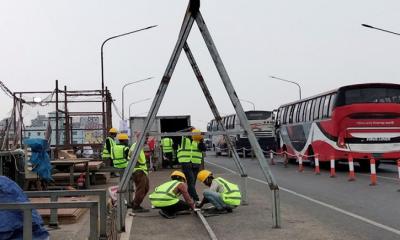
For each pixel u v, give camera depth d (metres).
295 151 28.08
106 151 14.60
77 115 23.28
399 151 20.72
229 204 10.83
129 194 12.34
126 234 8.70
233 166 28.61
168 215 10.51
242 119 9.16
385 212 10.45
